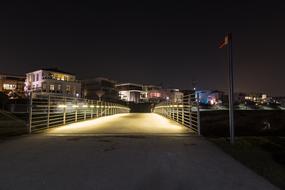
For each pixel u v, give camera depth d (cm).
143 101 7262
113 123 1531
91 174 473
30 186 413
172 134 980
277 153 656
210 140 842
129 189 402
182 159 586
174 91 7712
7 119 1972
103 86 6250
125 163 549
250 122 2744
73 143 785
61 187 408
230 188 409
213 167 523
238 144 759
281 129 2342
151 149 695
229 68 788
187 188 409
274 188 411
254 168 520
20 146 736
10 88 4794
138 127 1259
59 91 4691
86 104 1830
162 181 439
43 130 1104
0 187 409
